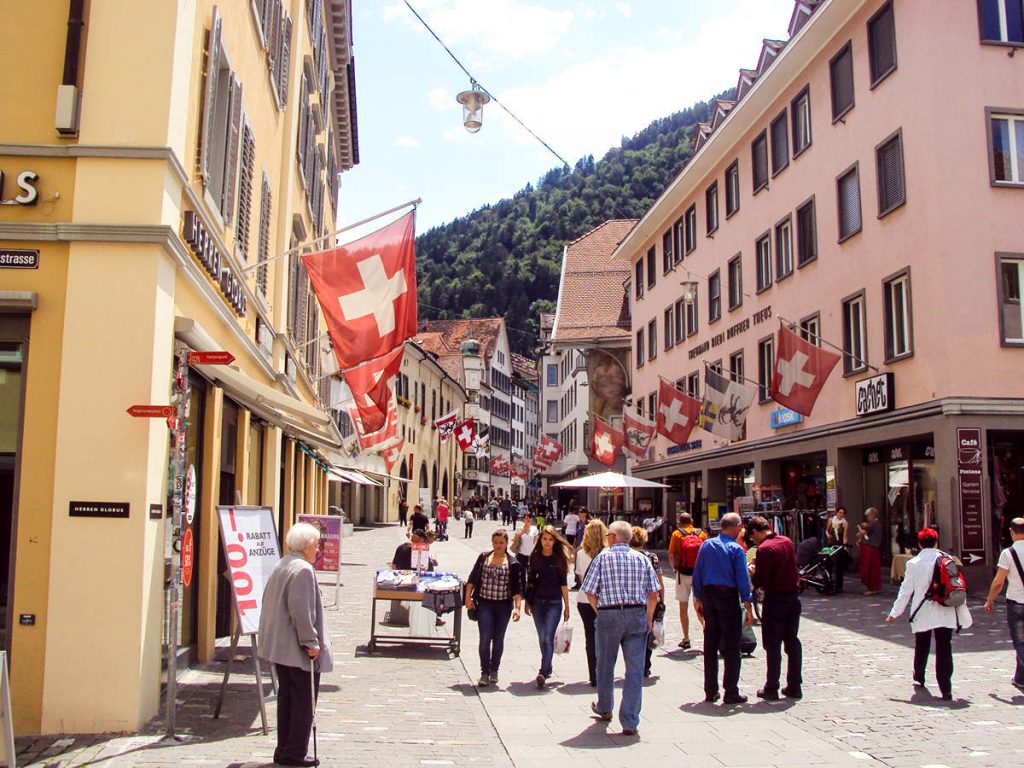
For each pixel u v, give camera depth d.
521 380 123.69
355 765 7.09
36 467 8.12
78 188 8.43
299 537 7.22
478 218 146.88
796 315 27.16
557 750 7.71
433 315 135.25
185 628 10.73
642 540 11.56
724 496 35.38
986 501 18.95
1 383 8.30
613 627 8.54
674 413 31.05
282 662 6.95
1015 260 19.92
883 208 22.17
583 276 53.88
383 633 14.41
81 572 7.98
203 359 7.96
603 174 133.88
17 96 8.59
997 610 16.86
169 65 8.66
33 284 8.31
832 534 21.17
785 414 27.53
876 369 22.22
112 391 8.21
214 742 7.59
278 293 17.52
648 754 7.60
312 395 26.84
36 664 7.89
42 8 8.71
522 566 10.98
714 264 34.81
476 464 90.56
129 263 8.35
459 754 7.52
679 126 135.25
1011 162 20.20
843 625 15.41
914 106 20.70
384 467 58.00
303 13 20.03
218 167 11.29
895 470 22.44
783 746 7.85
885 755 7.53
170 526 8.91
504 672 11.59
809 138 26.28
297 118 19.12
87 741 7.53
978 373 19.33
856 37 23.44
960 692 10.05
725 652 9.71
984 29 20.34
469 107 12.89
